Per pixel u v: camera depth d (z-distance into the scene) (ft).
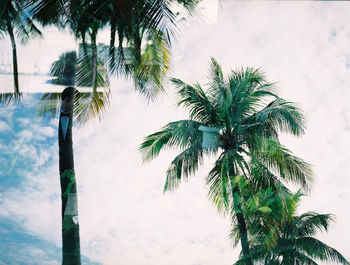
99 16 11.96
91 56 12.41
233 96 34.22
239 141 33.30
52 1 11.50
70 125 11.12
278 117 32.19
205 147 34.09
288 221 33.09
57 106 11.25
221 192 32.53
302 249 34.60
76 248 10.08
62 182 10.52
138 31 12.76
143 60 15.46
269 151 32.37
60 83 11.36
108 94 15.58
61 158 10.69
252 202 31.45
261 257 30.83
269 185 31.73
